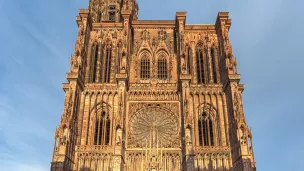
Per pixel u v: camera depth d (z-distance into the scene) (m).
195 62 69.56
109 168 56.25
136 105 63.56
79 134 59.66
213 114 62.97
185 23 74.31
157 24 75.56
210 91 65.00
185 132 56.16
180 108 62.94
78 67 62.38
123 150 56.97
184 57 65.06
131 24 75.06
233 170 55.91
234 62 63.56
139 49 71.94
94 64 70.19
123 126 58.19
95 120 62.06
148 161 57.28
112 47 71.81
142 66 70.38
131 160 57.84
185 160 54.41
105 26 74.75
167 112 63.03
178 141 59.88
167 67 70.00
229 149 58.03
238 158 53.31
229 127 60.12
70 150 55.12
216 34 73.94
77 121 60.44
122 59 64.81
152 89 65.25
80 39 67.25
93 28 74.62
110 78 67.44
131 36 74.25
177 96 64.50
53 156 51.81
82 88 64.38
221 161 57.00
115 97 64.12
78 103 61.72
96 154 57.44
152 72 68.19
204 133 61.19
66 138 53.62
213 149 57.94
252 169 50.91
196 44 72.31
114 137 56.09
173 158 58.16
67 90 63.00
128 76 66.62
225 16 71.06
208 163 56.72
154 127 61.03
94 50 71.81
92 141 59.78
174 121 62.09
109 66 70.12
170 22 75.44
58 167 50.66
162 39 73.31
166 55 71.69
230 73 61.66
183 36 68.50
